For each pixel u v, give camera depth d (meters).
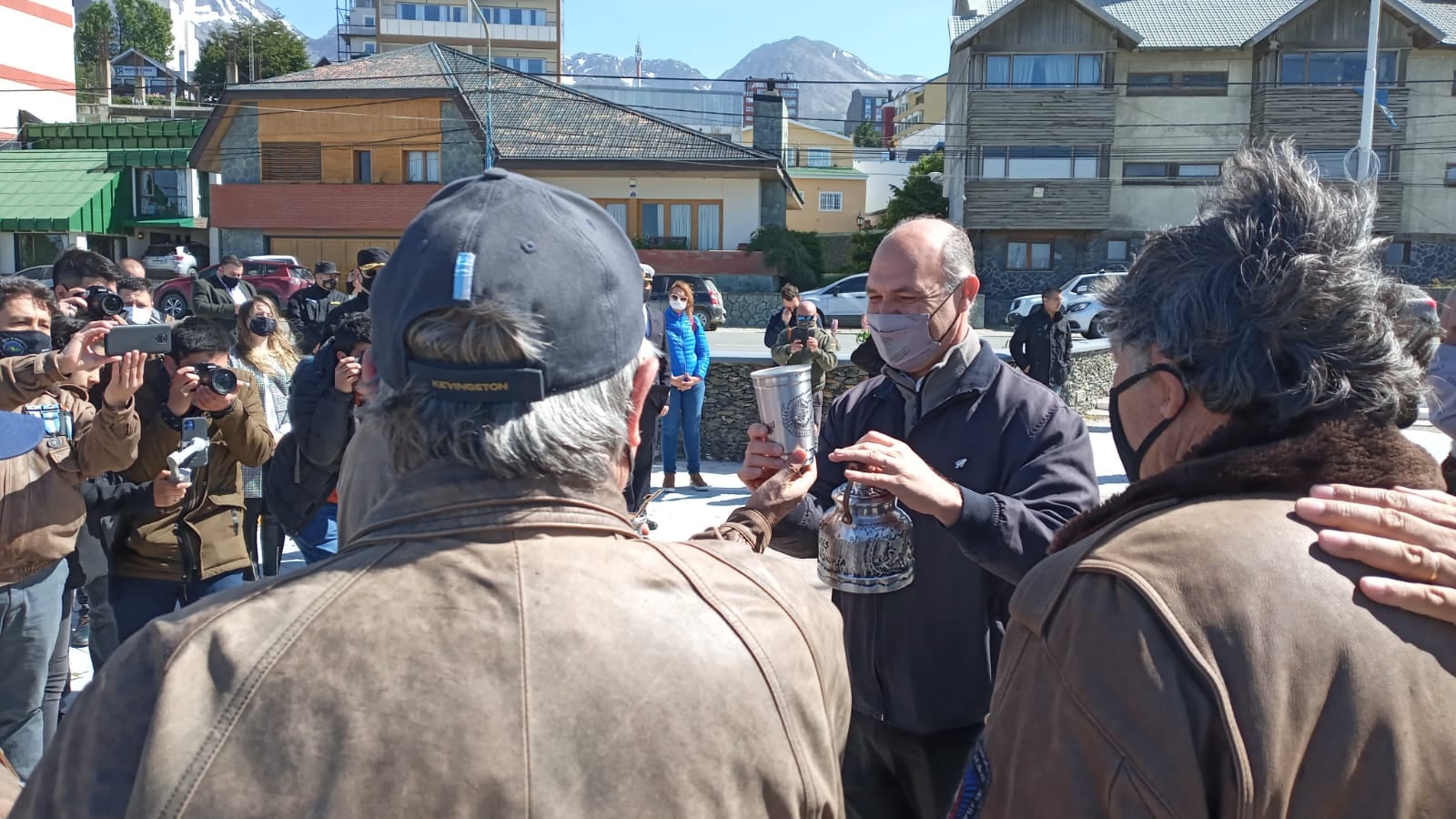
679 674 1.03
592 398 1.11
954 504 2.04
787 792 1.06
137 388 3.12
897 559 2.06
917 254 2.38
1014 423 2.38
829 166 55.88
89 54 73.12
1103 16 30.36
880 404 2.59
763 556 1.27
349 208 29.44
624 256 1.16
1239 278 1.21
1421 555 1.09
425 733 0.94
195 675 0.96
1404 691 1.03
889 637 2.39
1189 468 1.23
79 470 3.14
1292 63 30.36
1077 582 1.15
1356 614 1.05
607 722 0.98
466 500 1.07
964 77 33.22
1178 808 1.00
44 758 0.99
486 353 1.05
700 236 29.56
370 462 1.50
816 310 8.61
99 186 30.34
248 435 3.53
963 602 2.33
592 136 29.41
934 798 2.37
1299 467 1.17
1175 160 31.34
